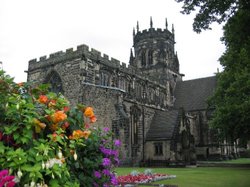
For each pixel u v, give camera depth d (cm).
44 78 4659
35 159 511
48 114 586
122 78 5103
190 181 2417
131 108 5219
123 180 2338
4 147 505
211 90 7169
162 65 7006
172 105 7194
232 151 7238
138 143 5247
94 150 732
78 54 4281
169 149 5000
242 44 2239
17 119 538
